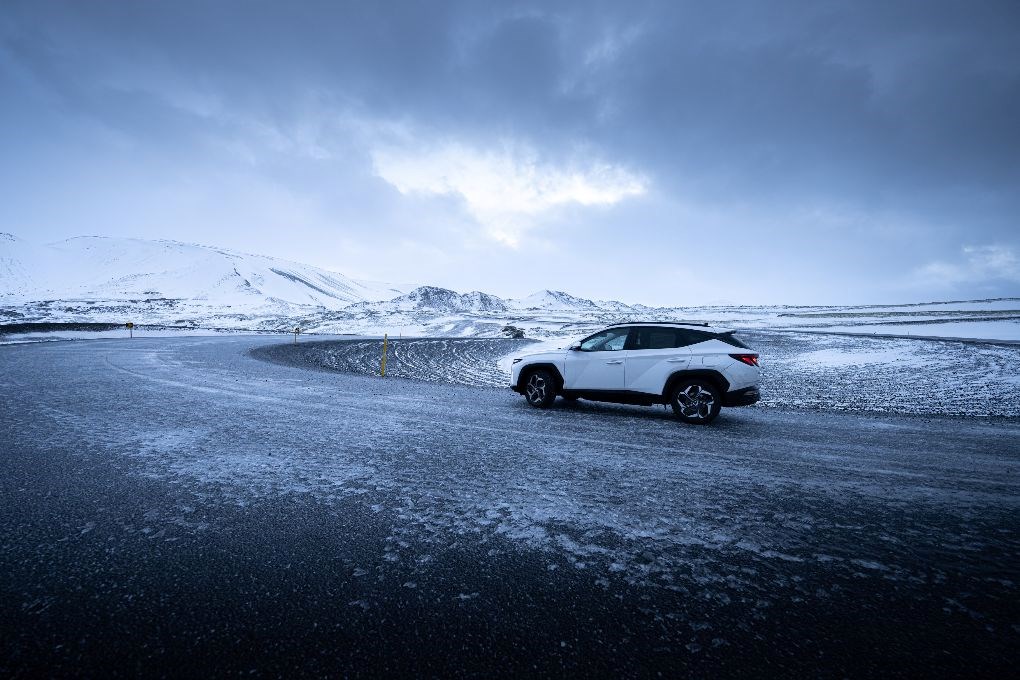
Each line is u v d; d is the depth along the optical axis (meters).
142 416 6.68
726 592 2.34
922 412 8.97
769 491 3.94
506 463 4.64
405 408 7.92
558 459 4.84
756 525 3.21
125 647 1.87
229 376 11.98
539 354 8.69
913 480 4.33
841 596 2.31
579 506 3.51
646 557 2.71
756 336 45.31
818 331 53.91
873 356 23.44
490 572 2.51
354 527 3.06
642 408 8.69
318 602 2.20
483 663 1.83
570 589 2.35
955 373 15.82
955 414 8.73
